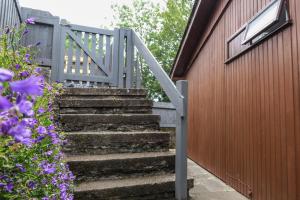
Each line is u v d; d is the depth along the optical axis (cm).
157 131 320
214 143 495
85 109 342
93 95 373
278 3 278
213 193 351
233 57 410
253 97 346
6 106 48
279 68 287
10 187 107
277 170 285
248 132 357
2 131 55
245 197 350
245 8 375
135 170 264
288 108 268
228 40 434
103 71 462
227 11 446
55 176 155
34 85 55
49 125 150
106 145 284
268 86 309
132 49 476
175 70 769
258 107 332
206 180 441
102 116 314
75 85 446
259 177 323
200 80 610
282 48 282
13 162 114
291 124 262
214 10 508
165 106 688
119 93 379
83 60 455
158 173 271
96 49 464
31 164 127
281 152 278
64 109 334
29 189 121
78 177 246
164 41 1577
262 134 319
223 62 462
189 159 674
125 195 235
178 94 255
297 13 257
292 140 260
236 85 404
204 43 580
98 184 239
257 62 338
